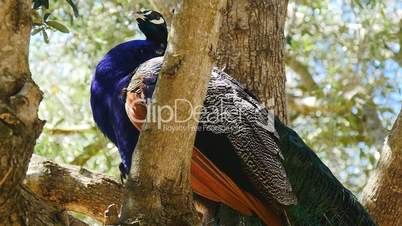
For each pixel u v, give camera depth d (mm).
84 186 6500
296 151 6348
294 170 6270
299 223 6109
